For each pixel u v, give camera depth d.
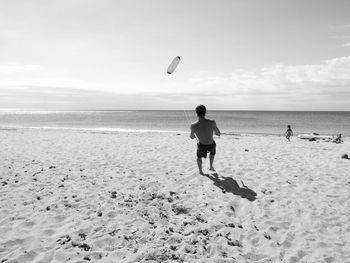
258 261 3.71
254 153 10.52
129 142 13.64
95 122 53.84
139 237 4.23
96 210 5.15
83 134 18.31
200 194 6.03
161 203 5.54
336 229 4.59
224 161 8.97
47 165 8.36
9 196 5.76
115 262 3.60
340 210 5.30
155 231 4.41
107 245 4.00
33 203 5.43
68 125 42.47
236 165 8.43
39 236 4.20
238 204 5.56
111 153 10.32
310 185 6.66
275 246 4.08
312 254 3.89
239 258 3.76
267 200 5.73
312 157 9.86
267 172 7.71
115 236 4.21
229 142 14.39
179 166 8.28
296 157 9.80
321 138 19.30
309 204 5.57
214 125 7.04
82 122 53.34
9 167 8.05
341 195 6.04
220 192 6.14
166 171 7.73
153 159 9.26
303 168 8.19
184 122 54.31
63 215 4.92
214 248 3.96
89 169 7.93
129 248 3.93
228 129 36.28
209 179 7.03
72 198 5.71
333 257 3.81
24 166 8.20
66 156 9.73
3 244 3.96
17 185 6.45
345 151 11.34
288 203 5.61
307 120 71.25
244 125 46.72
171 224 4.68
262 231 4.50
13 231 4.32
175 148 11.52
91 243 4.03
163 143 13.27
